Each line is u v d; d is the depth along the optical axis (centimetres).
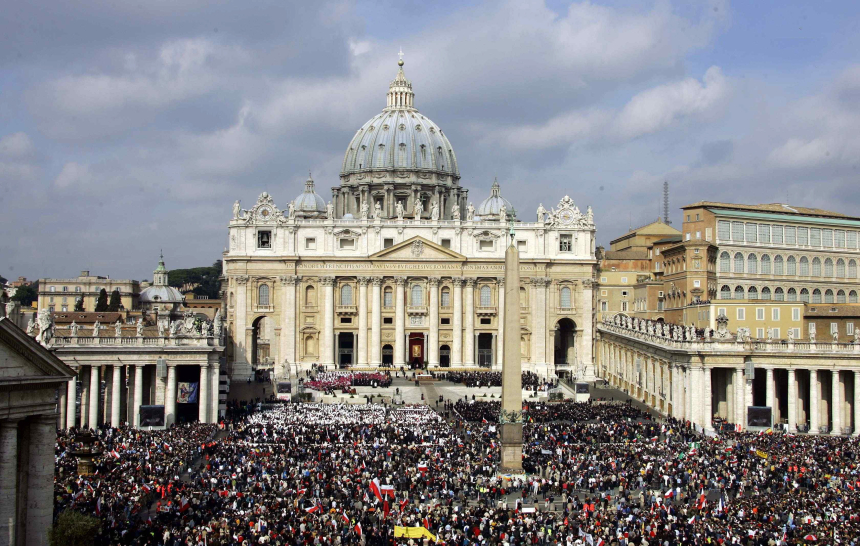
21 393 4578
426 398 13550
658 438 9438
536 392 14138
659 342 12038
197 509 5975
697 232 17588
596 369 17988
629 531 5544
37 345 4606
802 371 10800
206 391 10856
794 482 6919
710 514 6006
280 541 5200
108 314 17538
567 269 17925
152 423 9981
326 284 17600
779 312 13112
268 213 17700
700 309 13988
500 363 17775
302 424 9869
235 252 17575
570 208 18112
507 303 7344
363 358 17650
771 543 5234
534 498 6900
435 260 17675
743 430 10244
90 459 6838
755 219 17738
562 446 8519
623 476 7256
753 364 10431
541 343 17775
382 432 9200
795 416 10525
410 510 6075
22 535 4766
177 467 7356
